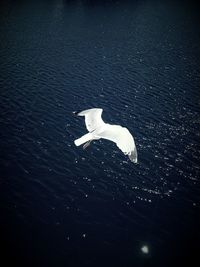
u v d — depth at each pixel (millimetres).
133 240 19875
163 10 76812
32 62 42969
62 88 36719
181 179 24734
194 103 35562
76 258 18438
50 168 24547
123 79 40219
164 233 20562
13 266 17688
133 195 23031
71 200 22047
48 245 18969
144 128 30547
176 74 42656
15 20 59906
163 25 64438
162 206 22359
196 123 31844
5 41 49531
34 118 30406
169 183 24281
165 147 28078
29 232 19578
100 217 21078
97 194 22766
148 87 38594
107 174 24594
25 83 37000
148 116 32562
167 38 56844
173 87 39000
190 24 66438
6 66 41094
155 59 47250
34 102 33125
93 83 38531
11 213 20594
